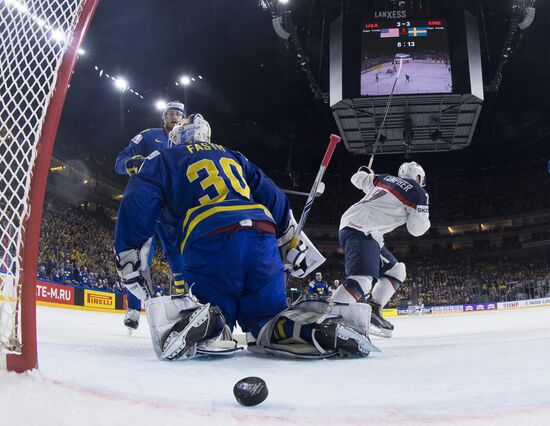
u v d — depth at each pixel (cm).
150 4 2303
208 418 110
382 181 461
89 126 2861
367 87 1577
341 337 259
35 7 161
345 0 2203
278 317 271
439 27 1573
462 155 3616
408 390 157
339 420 110
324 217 3594
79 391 129
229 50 2641
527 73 2795
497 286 3056
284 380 182
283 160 3528
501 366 205
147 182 278
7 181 147
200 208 281
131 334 552
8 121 151
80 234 2153
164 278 2197
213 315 252
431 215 3625
